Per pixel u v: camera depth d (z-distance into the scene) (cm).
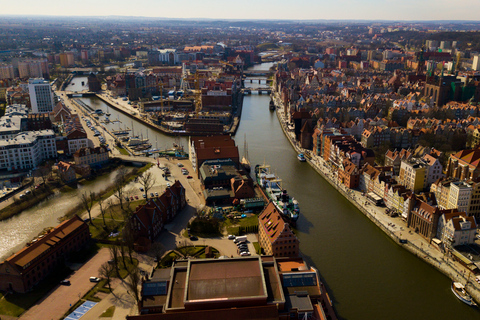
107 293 19175
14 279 19162
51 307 18250
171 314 14925
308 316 15925
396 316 18412
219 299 15575
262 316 15012
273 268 17575
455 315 18525
